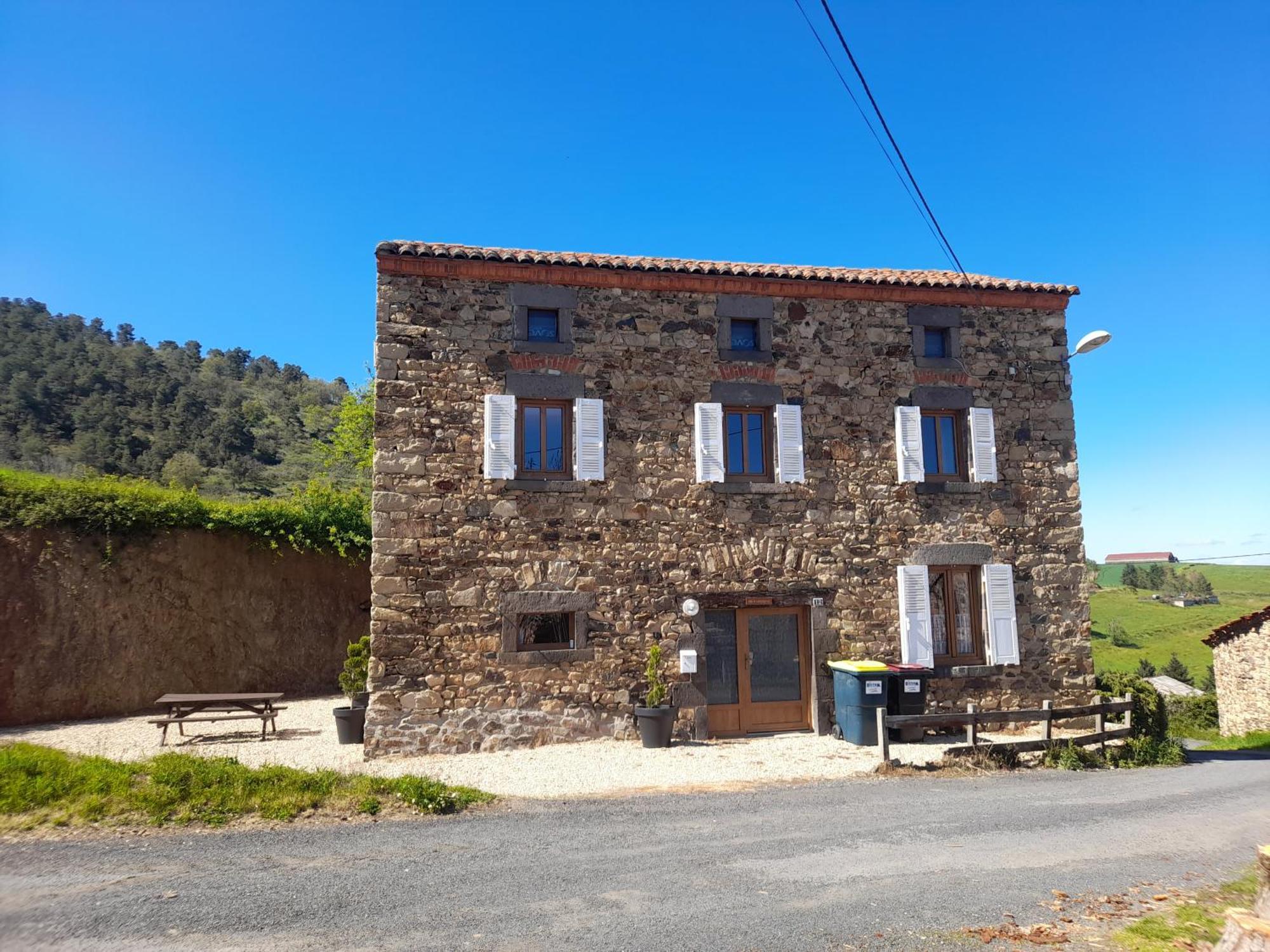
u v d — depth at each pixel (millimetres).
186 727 10164
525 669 8852
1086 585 10555
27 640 10406
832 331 10250
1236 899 4457
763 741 9234
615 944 3879
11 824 5418
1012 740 9648
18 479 10883
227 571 12648
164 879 4629
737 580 9570
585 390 9422
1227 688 18156
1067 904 4457
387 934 3949
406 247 9023
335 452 25141
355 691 9273
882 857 5273
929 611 10008
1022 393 10719
